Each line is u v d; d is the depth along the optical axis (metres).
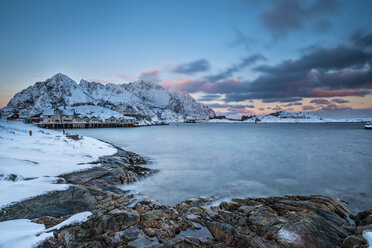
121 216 7.14
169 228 6.98
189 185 13.48
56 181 9.90
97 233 6.36
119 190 11.75
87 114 116.19
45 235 5.70
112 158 18.06
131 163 19.48
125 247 5.85
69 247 5.50
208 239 6.53
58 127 98.44
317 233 6.52
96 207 8.55
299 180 15.01
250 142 41.88
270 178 15.50
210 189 12.77
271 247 6.02
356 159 23.12
